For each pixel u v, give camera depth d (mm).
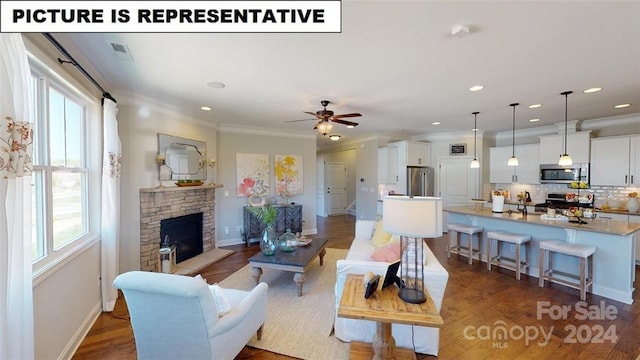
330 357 2158
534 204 5621
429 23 1899
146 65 2598
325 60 2500
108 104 2869
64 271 2146
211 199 5191
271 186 6188
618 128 4891
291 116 4848
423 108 4277
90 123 2826
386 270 2156
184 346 1737
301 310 2898
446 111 4480
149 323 1740
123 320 2699
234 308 2023
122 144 3465
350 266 2334
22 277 1433
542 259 3502
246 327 2047
